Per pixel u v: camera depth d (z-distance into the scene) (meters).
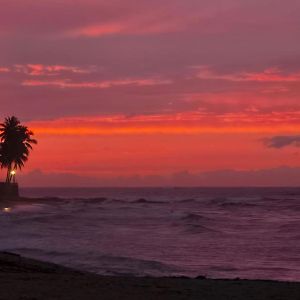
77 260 34.31
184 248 45.25
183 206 125.94
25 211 91.75
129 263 33.38
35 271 24.31
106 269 31.00
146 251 42.72
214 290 19.36
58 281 20.17
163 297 17.23
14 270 23.91
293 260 38.72
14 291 17.23
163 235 56.78
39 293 16.98
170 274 30.28
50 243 45.41
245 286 20.69
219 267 34.66
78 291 17.75
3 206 100.56
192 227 65.31
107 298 16.61
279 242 51.03
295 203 142.12
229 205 131.38
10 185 117.50
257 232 62.62
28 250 38.66
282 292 19.09
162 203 139.88
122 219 79.31
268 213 103.50
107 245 46.12
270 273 32.75
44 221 70.50
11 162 117.62
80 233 56.38
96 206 117.81
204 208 119.06
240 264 36.34
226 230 65.62
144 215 88.38
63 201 135.00
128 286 19.59
